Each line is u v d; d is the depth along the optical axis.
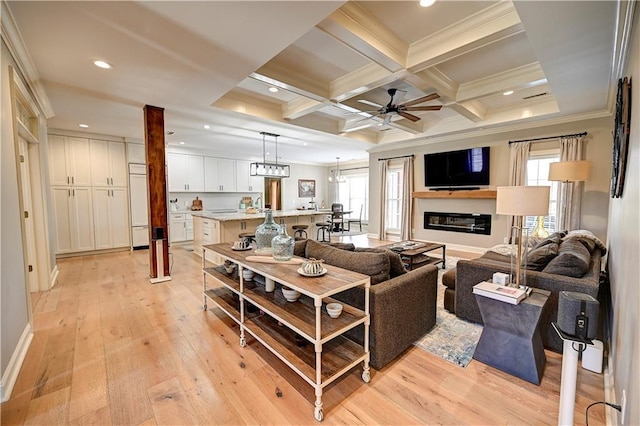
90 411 1.66
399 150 7.28
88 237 5.60
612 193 2.71
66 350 2.28
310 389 1.85
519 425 1.55
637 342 1.15
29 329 2.40
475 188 5.89
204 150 7.90
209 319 2.84
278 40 2.35
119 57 2.60
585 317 1.32
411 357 2.20
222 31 2.21
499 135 5.57
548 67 2.87
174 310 3.05
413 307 2.33
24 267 2.37
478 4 2.37
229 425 1.57
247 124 5.07
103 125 4.95
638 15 1.73
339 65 3.40
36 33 2.19
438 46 2.81
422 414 1.64
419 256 4.62
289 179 10.46
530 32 2.29
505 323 2.00
